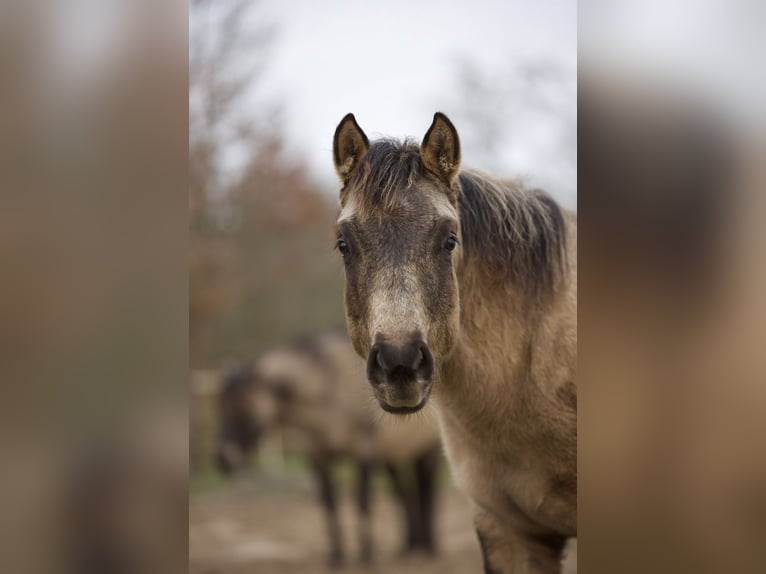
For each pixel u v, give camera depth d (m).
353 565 7.92
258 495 11.19
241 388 9.62
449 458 3.10
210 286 11.77
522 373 2.79
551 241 2.87
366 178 2.53
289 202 12.20
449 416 2.94
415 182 2.55
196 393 11.98
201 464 11.85
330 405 8.66
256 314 13.01
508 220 2.84
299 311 13.34
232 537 8.95
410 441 8.19
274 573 7.47
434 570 7.60
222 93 11.41
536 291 2.82
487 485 2.96
